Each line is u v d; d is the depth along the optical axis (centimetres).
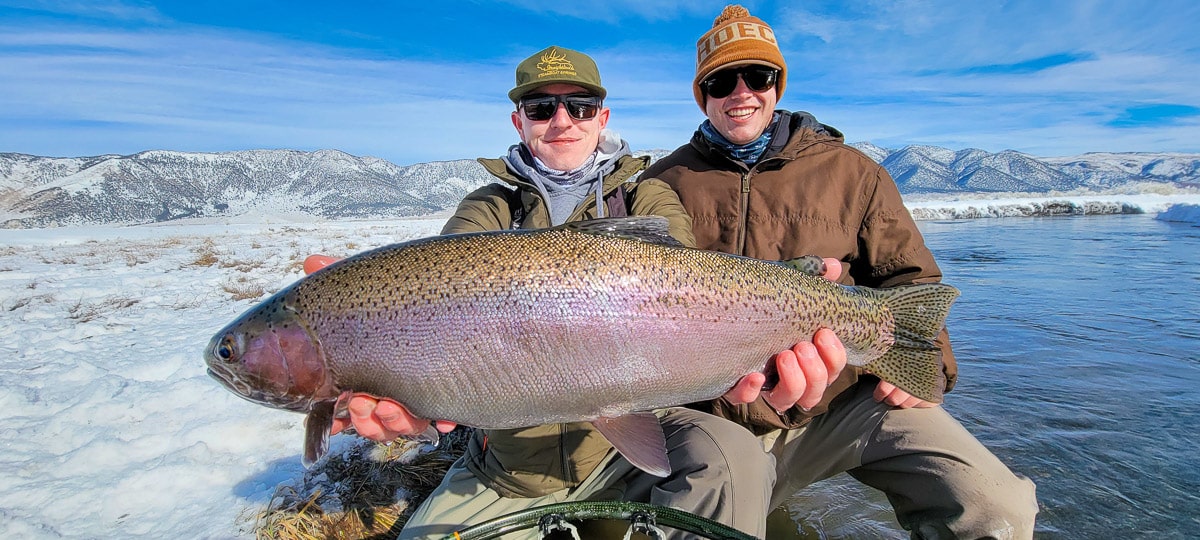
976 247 451
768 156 103
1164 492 101
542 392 68
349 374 69
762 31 104
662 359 70
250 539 89
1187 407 135
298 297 70
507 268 68
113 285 339
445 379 68
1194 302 238
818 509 104
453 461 110
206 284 341
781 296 75
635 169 96
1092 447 118
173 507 98
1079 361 169
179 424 128
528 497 88
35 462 112
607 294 69
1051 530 92
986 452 85
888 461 93
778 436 103
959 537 81
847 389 100
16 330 225
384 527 95
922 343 83
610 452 90
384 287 68
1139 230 588
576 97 92
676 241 74
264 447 118
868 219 101
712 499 76
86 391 149
